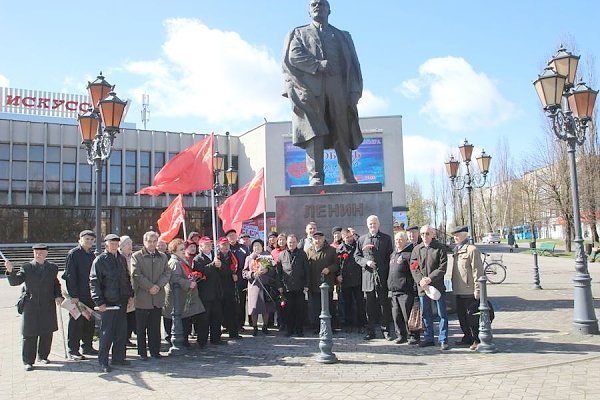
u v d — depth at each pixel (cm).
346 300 1007
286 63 1186
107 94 1091
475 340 815
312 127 1160
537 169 4072
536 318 1072
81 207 4250
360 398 573
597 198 3450
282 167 4406
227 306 973
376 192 1120
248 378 677
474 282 818
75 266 856
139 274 824
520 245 6241
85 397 623
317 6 1182
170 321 982
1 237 3981
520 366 682
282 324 1067
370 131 4384
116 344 784
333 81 1176
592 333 895
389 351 810
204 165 1212
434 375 655
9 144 3988
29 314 793
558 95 955
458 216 6531
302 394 596
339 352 812
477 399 554
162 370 741
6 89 4312
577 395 555
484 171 2097
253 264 1009
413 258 844
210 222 4609
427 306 845
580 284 917
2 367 803
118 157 4341
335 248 998
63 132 4175
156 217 4519
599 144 3459
